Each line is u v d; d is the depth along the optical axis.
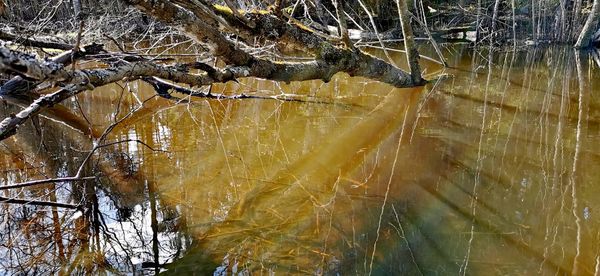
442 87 5.98
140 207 2.88
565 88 5.95
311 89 5.94
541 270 2.25
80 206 2.86
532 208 2.86
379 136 4.15
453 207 2.89
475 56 8.98
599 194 2.98
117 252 2.39
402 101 5.28
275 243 2.50
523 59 8.55
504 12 11.41
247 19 3.70
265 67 3.88
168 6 3.04
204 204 2.93
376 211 2.86
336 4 4.52
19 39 3.92
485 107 5.04
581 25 10.61
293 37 4.11
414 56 5.71
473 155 3.69
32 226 2.63
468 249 2.45
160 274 2.22
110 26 9.15
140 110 5.02
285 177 3.34
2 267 2.24
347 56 4.61
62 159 3.63
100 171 3.39
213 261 2.33
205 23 3.29
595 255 2.36
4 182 3.21
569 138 4.01
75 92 3.26
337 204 2.94
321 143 3.98
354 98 5.45
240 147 3.89
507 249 2.44
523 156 3.65
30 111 3.10
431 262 2.34
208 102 5.30
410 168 3.47
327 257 2.38
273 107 5.09
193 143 3.99
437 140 4.03
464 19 12.27
